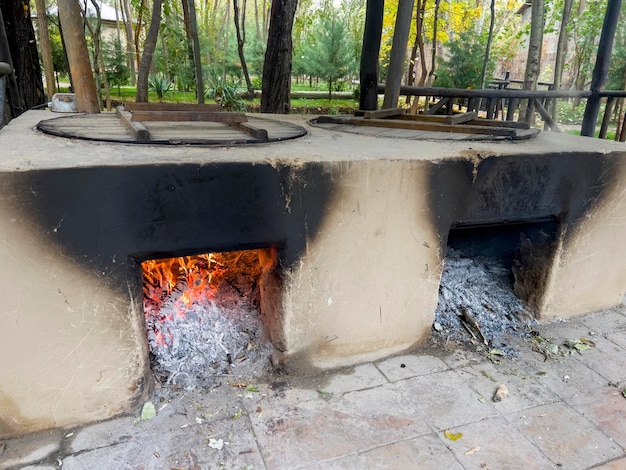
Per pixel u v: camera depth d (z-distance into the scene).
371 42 2.99
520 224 2.28
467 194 1.83
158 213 1.36
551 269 2.21
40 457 1.41
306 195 1.54
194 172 1.36
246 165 1.41
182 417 1.60
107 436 1.50
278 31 4.97
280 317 1.74
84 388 1.49
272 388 1.77
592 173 2.03
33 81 4.84
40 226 1.25
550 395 1.79
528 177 1.90
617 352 2.11
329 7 11.77
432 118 2.65
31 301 1.32
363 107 3.16
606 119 3.21
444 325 2.26
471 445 1.52
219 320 1.98
